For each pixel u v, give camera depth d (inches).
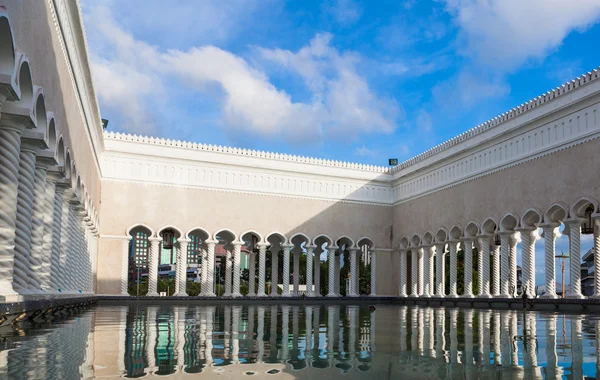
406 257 1424.7
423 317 566.9
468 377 186.2
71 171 648.4
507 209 1024.9
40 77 446.0
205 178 1310.3
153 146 1267.2
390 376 186.5
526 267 974.4
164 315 556.1
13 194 411.2
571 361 224.4
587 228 874.8
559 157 903.7
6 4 321.4
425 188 1330.0
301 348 261.1
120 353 232.1
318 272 1505.9
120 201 1230.9
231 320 474.3
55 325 384.5
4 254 402.9
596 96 829.2
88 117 864.3
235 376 181.0
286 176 1385.3
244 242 1349.7
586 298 815.1
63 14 559.2
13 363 196.1
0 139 412.8
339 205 1429.6
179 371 189.0
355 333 346.9
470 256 1140.5
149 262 1245.7
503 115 1048.2
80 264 847.1
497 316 601.6
